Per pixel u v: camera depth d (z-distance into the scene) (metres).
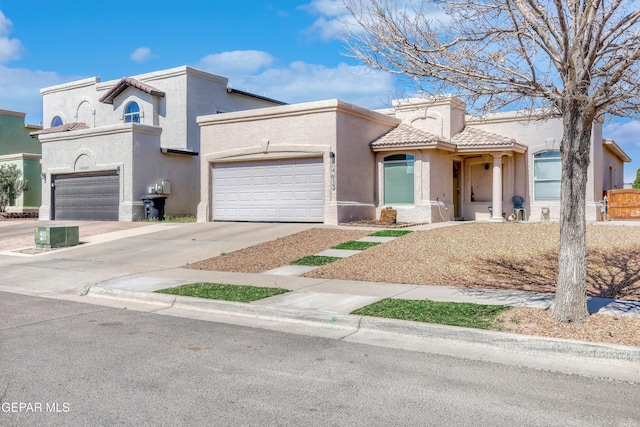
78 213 26.92
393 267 12.66
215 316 9.16
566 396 5.28
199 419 4.68
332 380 5.73
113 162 25.25
